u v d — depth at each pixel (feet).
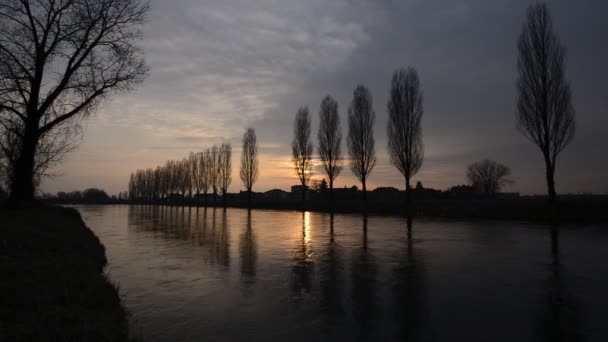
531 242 47.88
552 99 79.41
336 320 19.30
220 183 226.17
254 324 18.76
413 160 113.09
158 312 20.76
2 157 61.67
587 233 56.95
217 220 104.58
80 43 48.32
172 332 17.61
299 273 31.14
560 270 30.89
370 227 73.00
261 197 359.25
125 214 151.53
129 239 58.03
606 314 19.69
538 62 80.79
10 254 23.86
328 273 30.99
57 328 14.14
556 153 79.25
